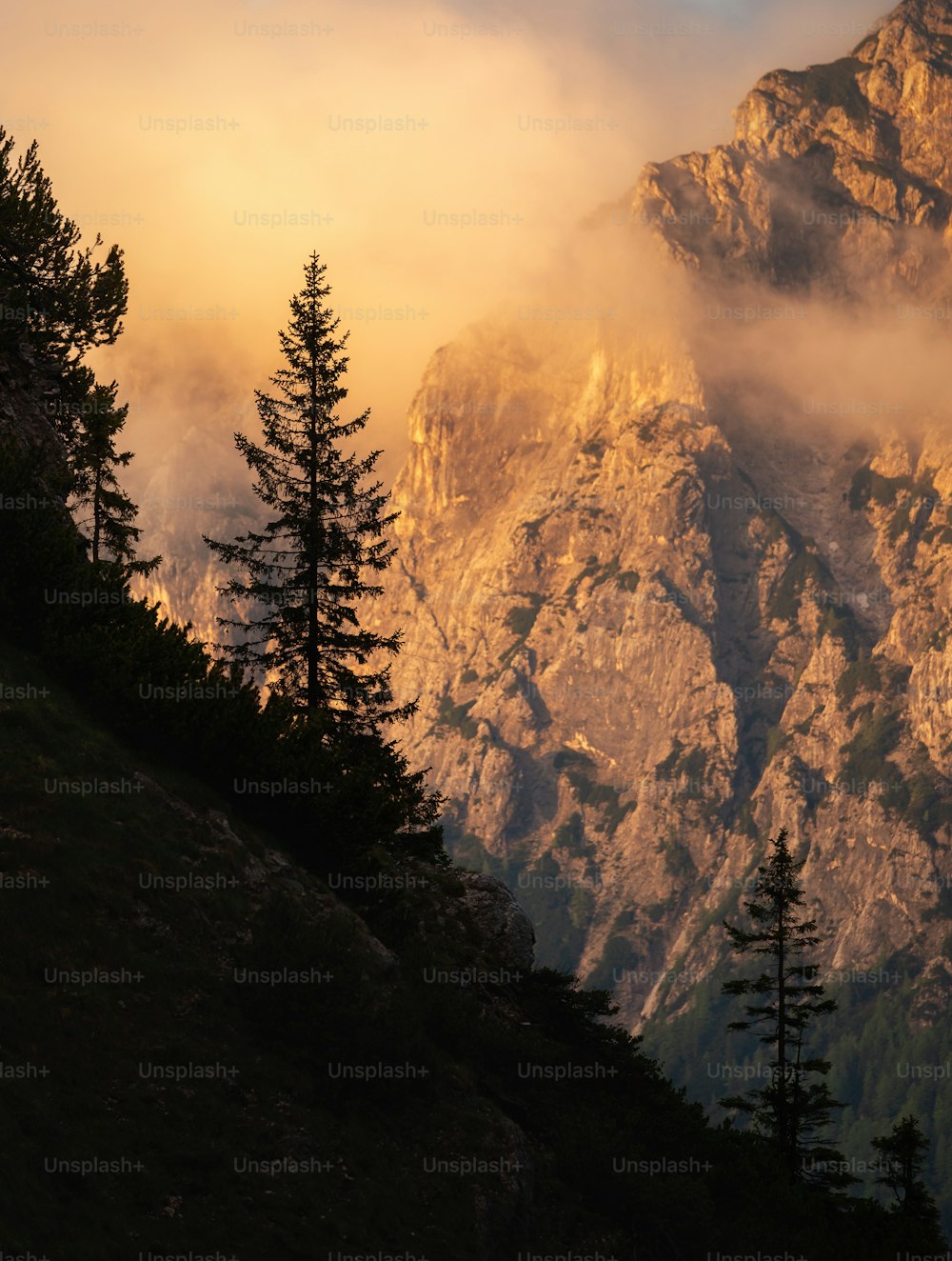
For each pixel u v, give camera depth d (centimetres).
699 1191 9619
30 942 7750
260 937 8669
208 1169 7212
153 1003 7931
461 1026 9481
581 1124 9356
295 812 10062
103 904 8269
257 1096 7825
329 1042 8300
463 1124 8619
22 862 8156
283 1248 7044
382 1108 8388
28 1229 6275
